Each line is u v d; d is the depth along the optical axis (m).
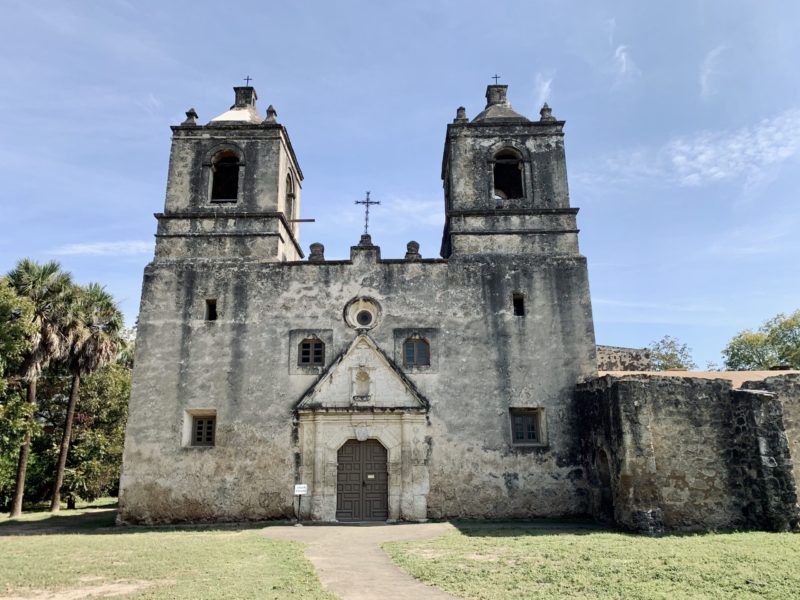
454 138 23.38
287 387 20.38
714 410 17.33
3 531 19.22
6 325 20.98
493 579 10.14
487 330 20.97
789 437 18.23
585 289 21.33
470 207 22.55
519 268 21.59
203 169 22.97
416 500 19.23
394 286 21.48
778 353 42.12
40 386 31.23
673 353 45.31
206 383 20.47
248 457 19.72
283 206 23.61
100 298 28.12
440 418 20.03
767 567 10.52
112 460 32.75
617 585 9.55
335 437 19.72
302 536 15.84
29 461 30.22
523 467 19.62
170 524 19.19
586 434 19.33
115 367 34.22
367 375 20.33
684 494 16.53
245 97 25.53
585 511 19.20
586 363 20.56
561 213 22.31
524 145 23.30
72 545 14.53
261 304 21.31
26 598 9.02
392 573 10.89
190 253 21.95
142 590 9.37
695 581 9.75
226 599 8.73
